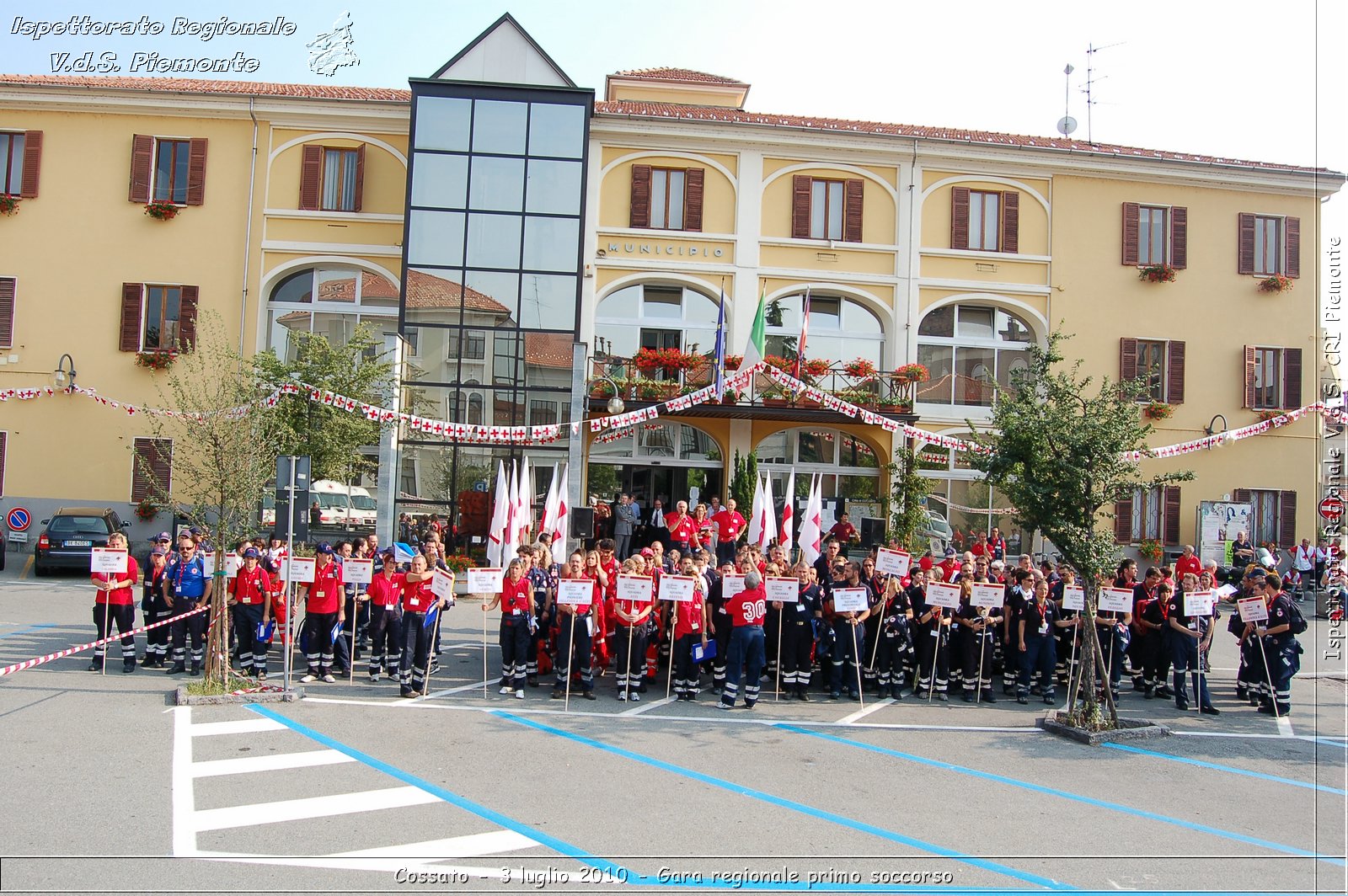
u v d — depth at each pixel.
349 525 22.02
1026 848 6.97
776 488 23.80
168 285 23.42
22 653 12.59
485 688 11.53
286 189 23.72
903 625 12.25
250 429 11.31
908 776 8.70
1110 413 10.95
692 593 11.43
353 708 10.46
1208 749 10.18
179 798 7.34
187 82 25.14
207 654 10.84
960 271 24.55
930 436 19.05
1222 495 24.56
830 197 24.44
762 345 20.61
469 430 19.89
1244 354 24.94
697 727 10.26
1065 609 12.43
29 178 23.33
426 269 22.03
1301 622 12.12
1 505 22.84
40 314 23.20
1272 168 24.95
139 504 22.08
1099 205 24.92
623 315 24.08
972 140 24.23
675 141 24.00
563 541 16.95
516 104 22.44
